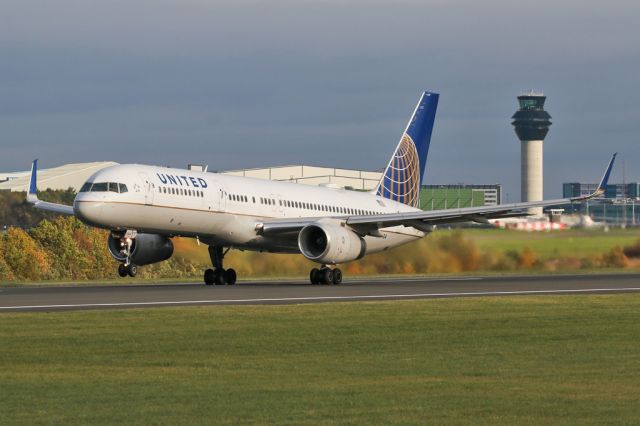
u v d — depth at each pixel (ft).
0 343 282.77
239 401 203.10
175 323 328.08
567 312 366.43
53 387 218.79
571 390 214.69
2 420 186.70
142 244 558.15
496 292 478.18
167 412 192.95
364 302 405.18
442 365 247.29
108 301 415.64
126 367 245.04
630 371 238.48
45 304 400.47
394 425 181.57
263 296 444.55
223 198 558.56
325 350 272.10
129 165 529.04
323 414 191.01
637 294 456.86
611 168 576.20
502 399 204.95
